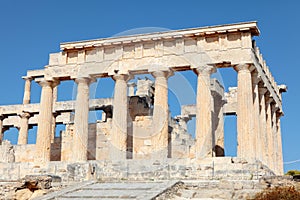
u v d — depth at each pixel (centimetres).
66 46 5472
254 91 5069
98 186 3647
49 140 5403
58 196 3244
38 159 5250
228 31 4988
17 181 4100
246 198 3189
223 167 4528
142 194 3044
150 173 4584
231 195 3281
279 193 3083
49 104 5491
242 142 4728
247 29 4938
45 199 3162
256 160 4616
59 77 5491
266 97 5831
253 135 4781
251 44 4953
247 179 4331
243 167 4488
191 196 3347
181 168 4572
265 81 5525
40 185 3881
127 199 3028
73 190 3475
